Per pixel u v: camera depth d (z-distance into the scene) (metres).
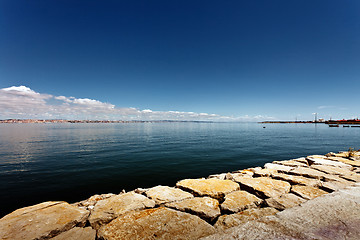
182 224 3.21
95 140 31.92
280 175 6.53
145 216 3.56
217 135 44.84
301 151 20.38
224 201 4.34
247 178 6.25
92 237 3.12
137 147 23.20
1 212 6.71
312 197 4.29
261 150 20.89
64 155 17.61
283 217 3.09
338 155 11.06
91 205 5.60
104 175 11.05
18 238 2.89
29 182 9.77
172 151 20.02
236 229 2.74
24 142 28.59
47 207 4.03
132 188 9.05
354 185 4.83
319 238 2.43
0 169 12.45
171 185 9.46
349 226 2.73
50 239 3.03
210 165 13.62
